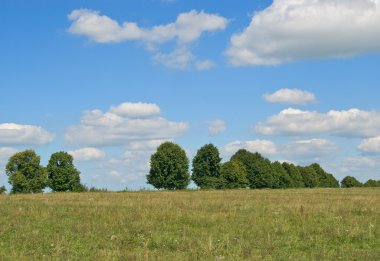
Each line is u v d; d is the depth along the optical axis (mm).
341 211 31266
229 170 121250
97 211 30469
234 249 18688
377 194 60844
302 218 27266
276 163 139875
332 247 19719
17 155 93188
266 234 22219
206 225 25125
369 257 17375
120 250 18672
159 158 108625
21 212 29953
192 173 119500
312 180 154875
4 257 16953
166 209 32812
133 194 61062
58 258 16828
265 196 53781
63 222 25641
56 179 96812
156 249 19062
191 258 16844
